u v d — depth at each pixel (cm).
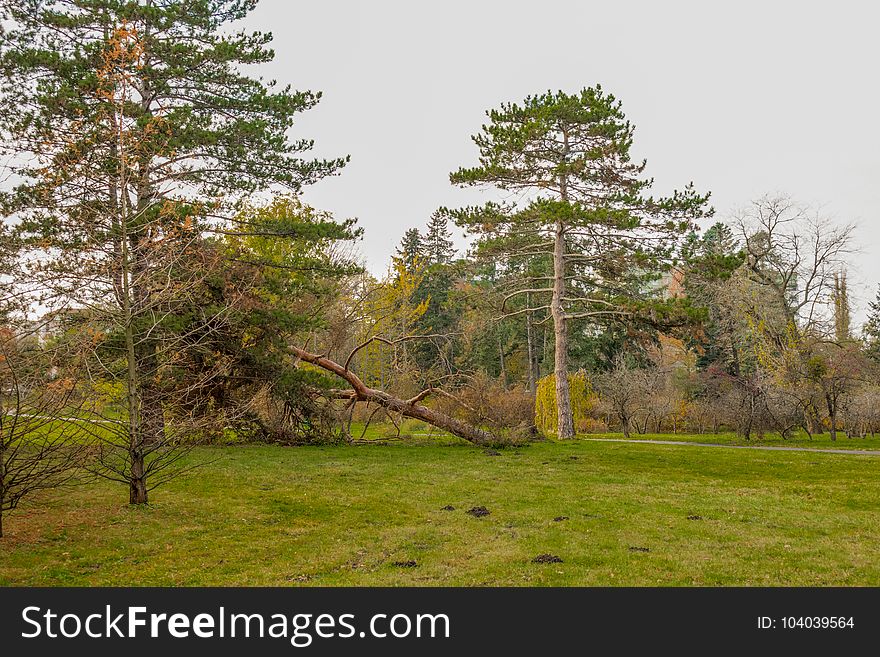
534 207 2750
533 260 4653
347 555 980
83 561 917
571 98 2734
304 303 2606
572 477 1700
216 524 1139
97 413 1091
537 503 1353
